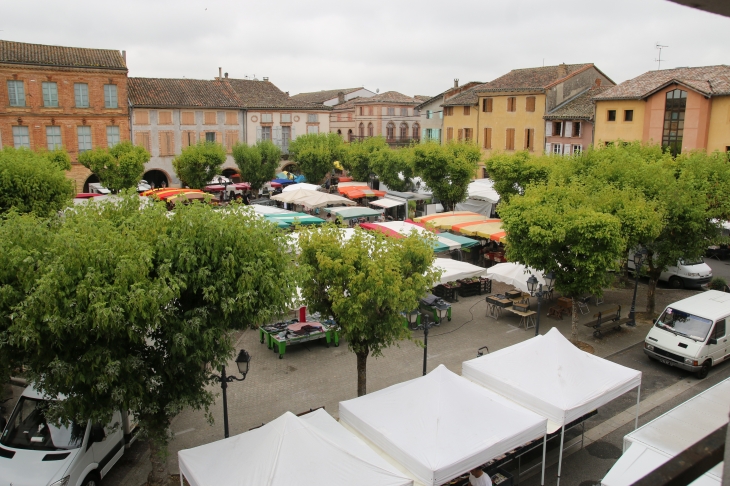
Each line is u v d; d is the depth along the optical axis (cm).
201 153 4419
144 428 1052
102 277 915
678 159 2423
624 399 1589
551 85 4478
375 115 7175
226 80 5769
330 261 1268
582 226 1652
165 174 5219
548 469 1254
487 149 5012
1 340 910
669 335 1748
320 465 898
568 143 4362
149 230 1039
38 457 1088
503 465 1232
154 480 1153
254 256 1070
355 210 3269
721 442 147
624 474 866
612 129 3959
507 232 1864
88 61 4638
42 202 2102
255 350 1895
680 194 1959
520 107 4684
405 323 1355
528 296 2286
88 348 946
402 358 1836
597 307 2323
